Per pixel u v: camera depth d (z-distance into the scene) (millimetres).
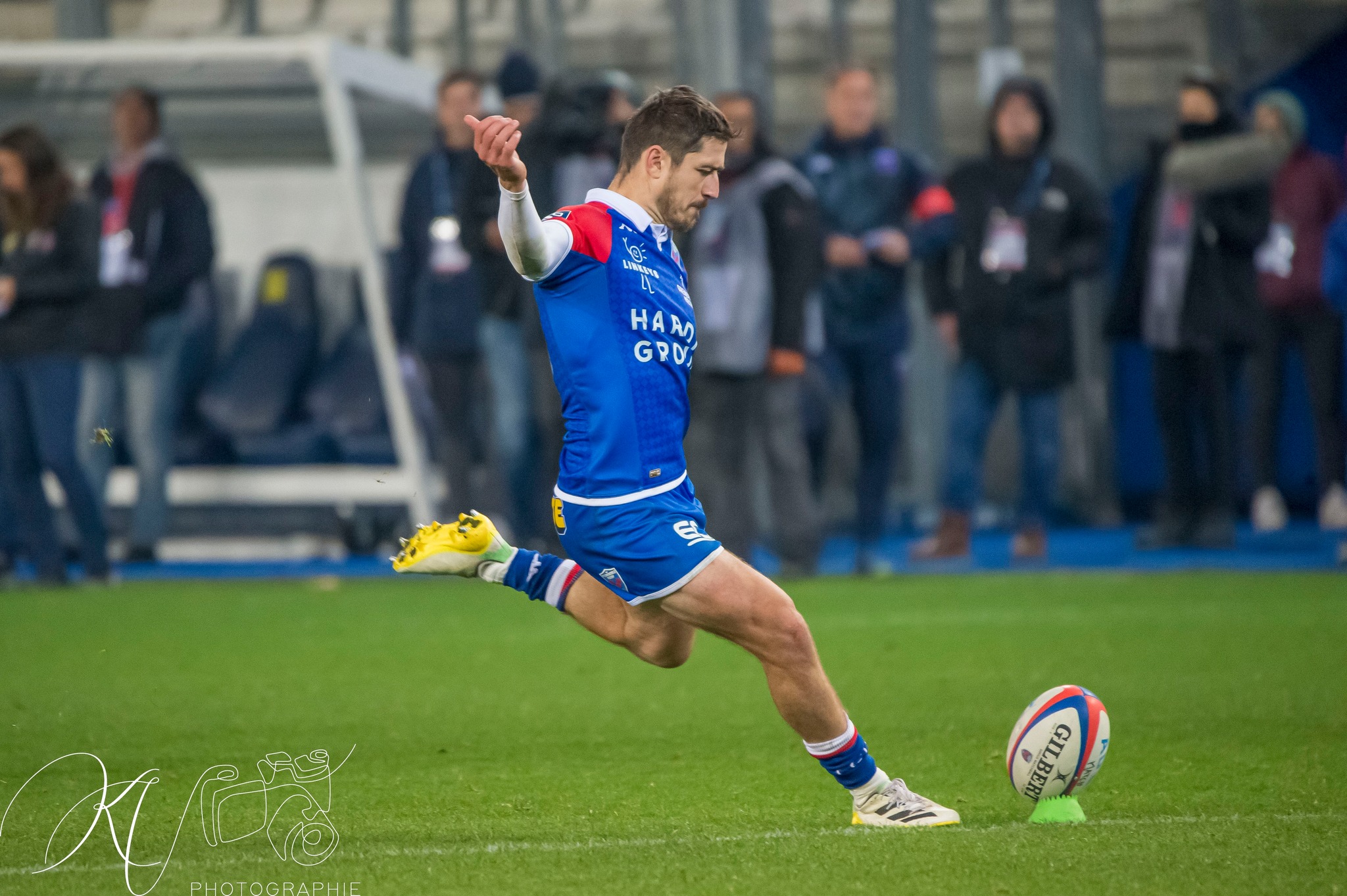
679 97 15250
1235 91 57312
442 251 43062
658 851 13836
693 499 15266
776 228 36156
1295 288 46219
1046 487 41688
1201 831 14367
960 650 27469
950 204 39719
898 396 39781
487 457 47812
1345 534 48469
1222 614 31594
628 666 26609
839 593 36156
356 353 50969
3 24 58281
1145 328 42812
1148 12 57719
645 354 14820
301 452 48375
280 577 42094
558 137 37188
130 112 42188
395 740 20297
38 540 39469
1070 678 24484
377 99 47469
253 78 47250
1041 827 14602
